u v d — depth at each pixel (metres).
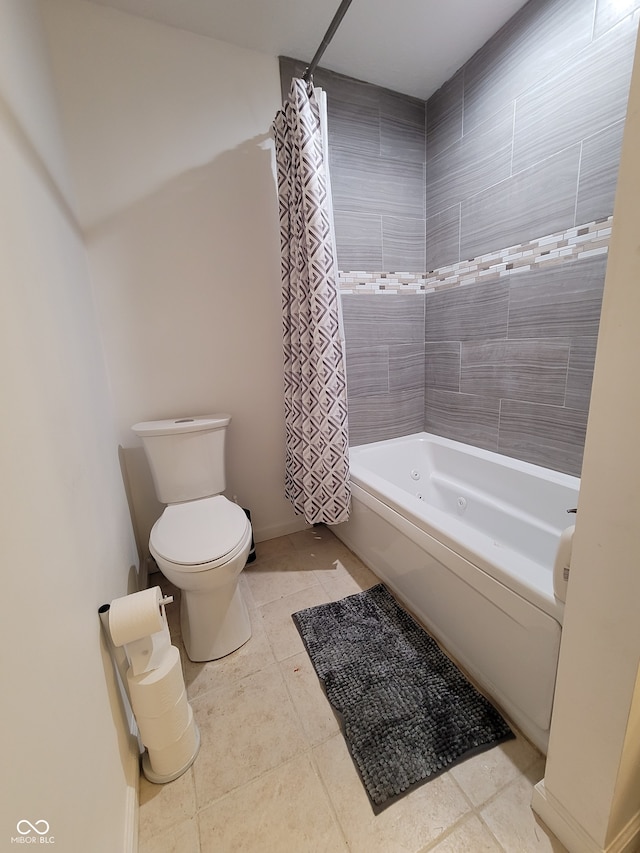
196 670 1.27
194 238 1.64
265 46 1.59
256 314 1.83
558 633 0.85
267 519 2.07
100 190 1.46
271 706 1.14
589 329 1.40
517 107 1.51
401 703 1.11
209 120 1.58
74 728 0.60
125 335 1.59
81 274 1.32
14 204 0.70
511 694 1.03
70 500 0.77
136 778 0.93
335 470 1.64
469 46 1.61
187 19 1.44
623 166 0.49
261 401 1.92
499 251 1.69
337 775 0.95
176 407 1.74
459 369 2.03
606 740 0.65
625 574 0.57
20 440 0.56
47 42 1.28
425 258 2.14
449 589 1.22
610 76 1.21
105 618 0.84
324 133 1.44
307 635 1.39
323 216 1.46
